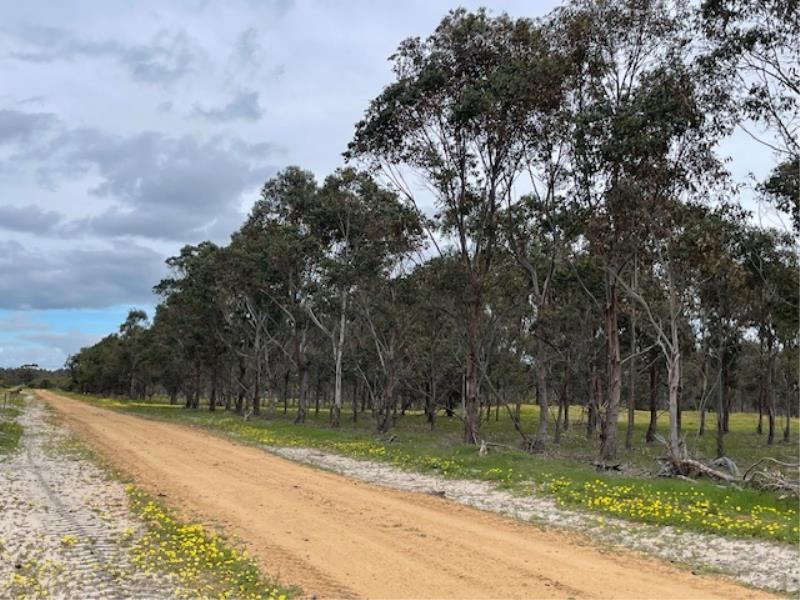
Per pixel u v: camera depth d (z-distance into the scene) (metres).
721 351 37.06
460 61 30.30
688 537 12.05
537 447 32.75
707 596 8.52
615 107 24.81
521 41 29.14
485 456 25.06
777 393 59.66
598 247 26.48
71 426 42.16
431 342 50.53
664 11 26.58
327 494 16.61
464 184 32.62
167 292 69.44
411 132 31.89
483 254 34.16
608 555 10.75
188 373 85.44
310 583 8.97
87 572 9.26
